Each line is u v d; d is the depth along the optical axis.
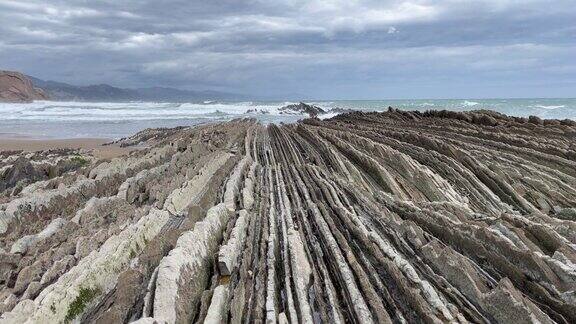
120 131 41.97
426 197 14.15
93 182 13.84
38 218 11.20
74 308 7.02
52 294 6.80
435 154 17.34
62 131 41.62
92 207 11.52
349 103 98.25
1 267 8.25
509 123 25.61
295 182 16.28
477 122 27.70
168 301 6.65
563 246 8.13
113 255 8.43
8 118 56.59
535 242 8.98
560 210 12.27
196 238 8.67
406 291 7.48
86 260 8.05
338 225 11.01
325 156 20.53
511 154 17.36
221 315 6.85
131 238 9.32
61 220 10.66
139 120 56.16
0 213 10.49
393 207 12.68
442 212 11.45
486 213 12.34
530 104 68.88
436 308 7.02
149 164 17.39
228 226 10.66
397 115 37.53
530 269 7.73
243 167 17.95
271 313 7.00
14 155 22.27
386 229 10.54
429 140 19.75
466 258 8.42
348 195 13.93
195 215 10.98
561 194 13.07
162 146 21.62
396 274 8.07
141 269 7.92
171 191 12.97
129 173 15.53
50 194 12.09
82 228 9.98
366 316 6.83
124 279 7.41
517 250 8.00
